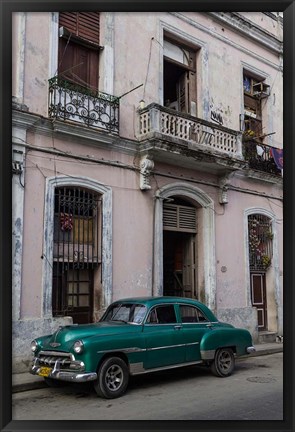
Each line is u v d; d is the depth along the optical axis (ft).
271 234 49.75
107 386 21.43
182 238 43.39
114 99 34.22
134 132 35.83
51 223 29.50
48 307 28.60
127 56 36.50
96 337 21.38
